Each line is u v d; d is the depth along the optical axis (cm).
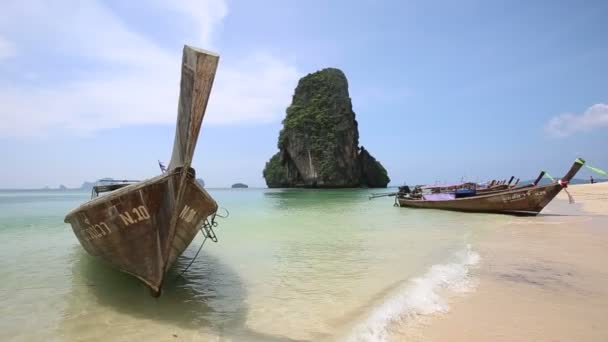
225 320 458
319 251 877
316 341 395
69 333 425
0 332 429
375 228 1299
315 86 9325
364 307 489
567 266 694
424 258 781
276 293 561
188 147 454
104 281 627
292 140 8562
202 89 422
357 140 9238
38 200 3738
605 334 395
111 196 502
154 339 407
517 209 1691
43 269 711
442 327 416
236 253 863
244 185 18362
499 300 505
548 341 379
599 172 1373
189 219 535
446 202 1978
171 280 638
